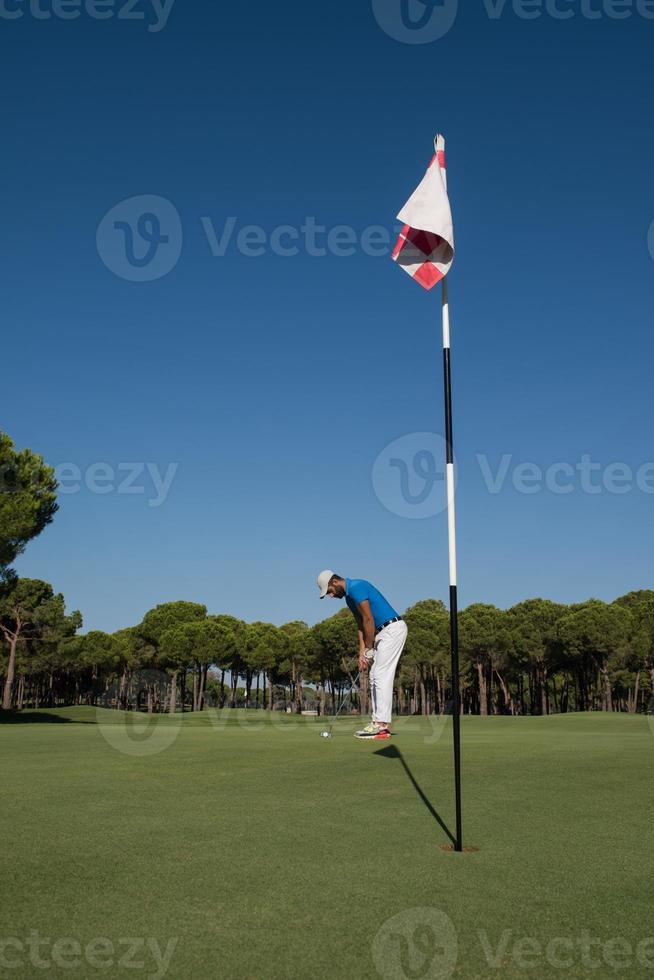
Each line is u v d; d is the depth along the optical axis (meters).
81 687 77.19
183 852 3.74
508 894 3.14
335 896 3.08
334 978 2.29
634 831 4.33
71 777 5.92
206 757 6.94
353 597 8.78
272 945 2.55
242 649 65.81
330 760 6.77
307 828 4.31
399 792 5.42
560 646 53.44
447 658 56.09
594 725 15.73
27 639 51.91
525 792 5.46
